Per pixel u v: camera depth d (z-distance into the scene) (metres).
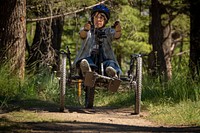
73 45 29.28
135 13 25.27
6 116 8.07
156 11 22.56
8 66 13.04
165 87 12.73
